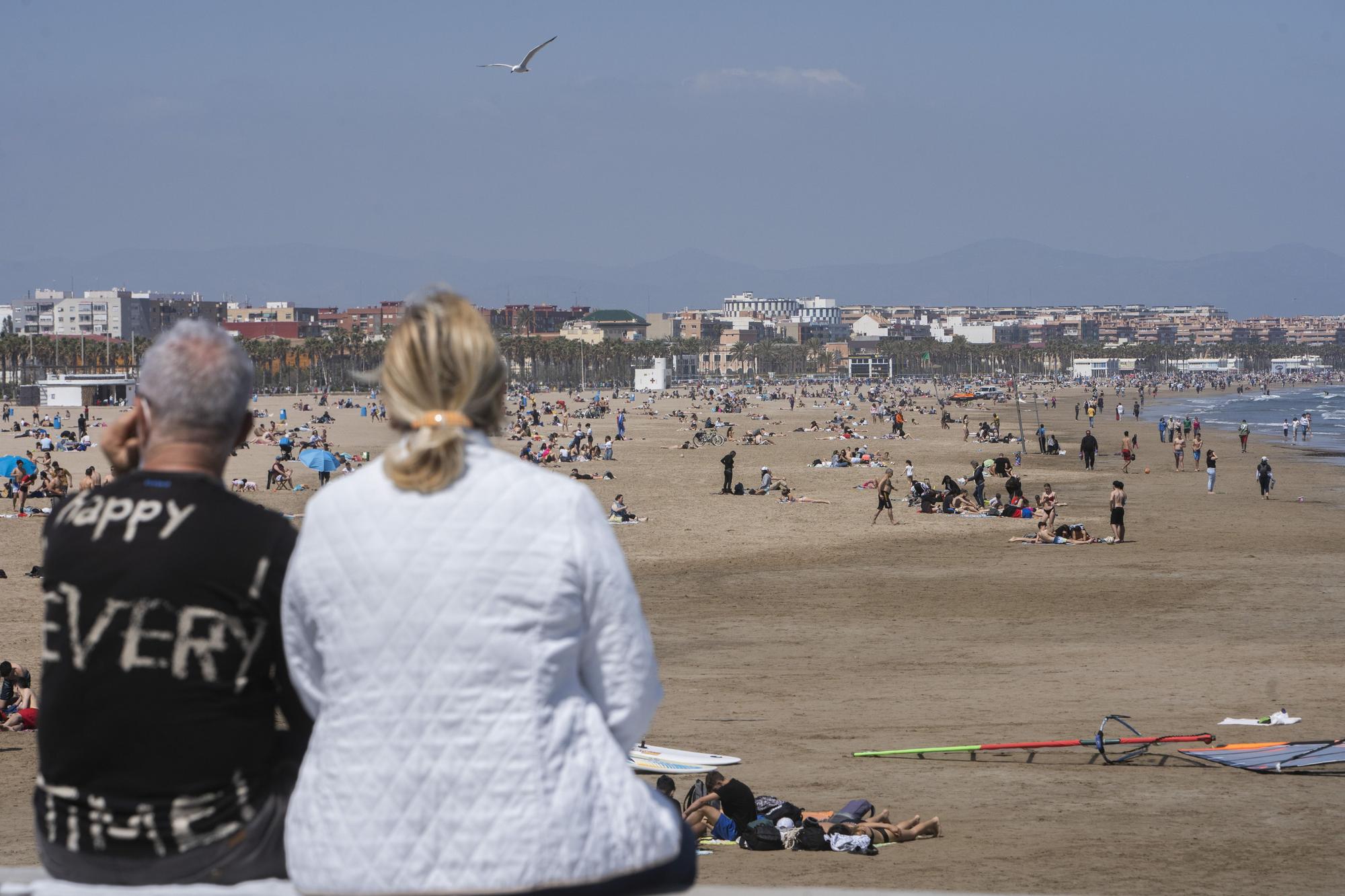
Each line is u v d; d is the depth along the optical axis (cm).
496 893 318
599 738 340
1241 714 2286
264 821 364
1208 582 4256
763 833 1519
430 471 336
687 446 11925
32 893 355
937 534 5697
